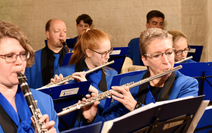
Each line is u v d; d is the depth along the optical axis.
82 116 1.89
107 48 2.23
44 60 3.17
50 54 3.20
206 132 1.50
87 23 4.18
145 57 1.62
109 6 4.51
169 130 1.34
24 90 1.16
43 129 1.06
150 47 1.57
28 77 3.11
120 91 1.58
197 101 1.29
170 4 4.19
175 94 1.58
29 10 4.94
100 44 2.20
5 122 1.13
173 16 4.20
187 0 3.93
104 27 4.59
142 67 3.21
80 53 2.34
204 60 3.77
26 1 4.92
